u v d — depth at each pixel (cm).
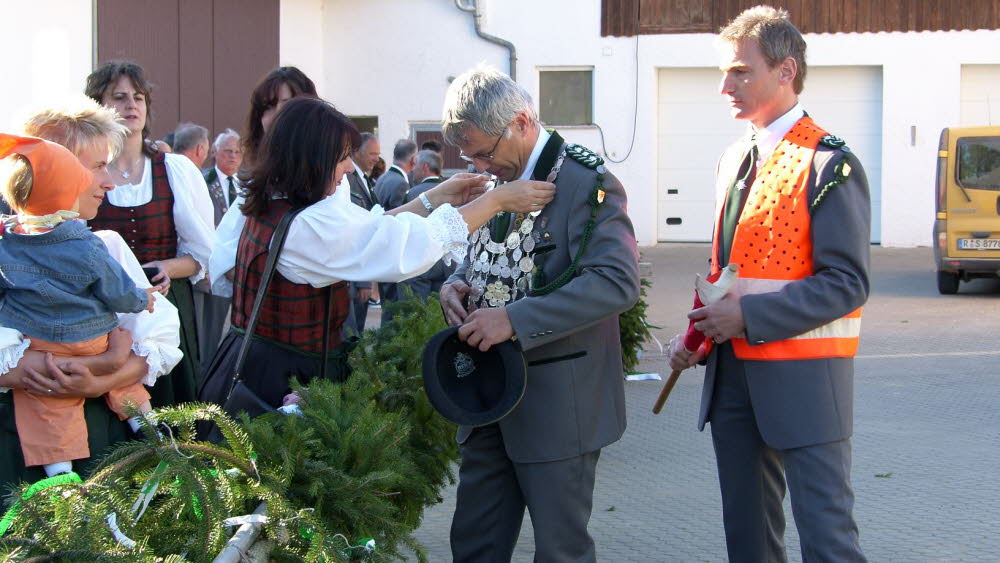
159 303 356
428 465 375
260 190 337
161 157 447
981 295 1411
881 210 1972
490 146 319
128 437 343
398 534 309
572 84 1988
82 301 317
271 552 266
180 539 259
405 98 1948
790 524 528
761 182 341
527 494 326
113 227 431
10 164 309
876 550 484
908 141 1944
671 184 2012
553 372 321
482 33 1942
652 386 888
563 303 306
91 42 1318
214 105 1555
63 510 228
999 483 591
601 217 314
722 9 1934
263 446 297
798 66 340
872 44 1928
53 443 316
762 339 328
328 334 346
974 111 1936
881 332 1145
